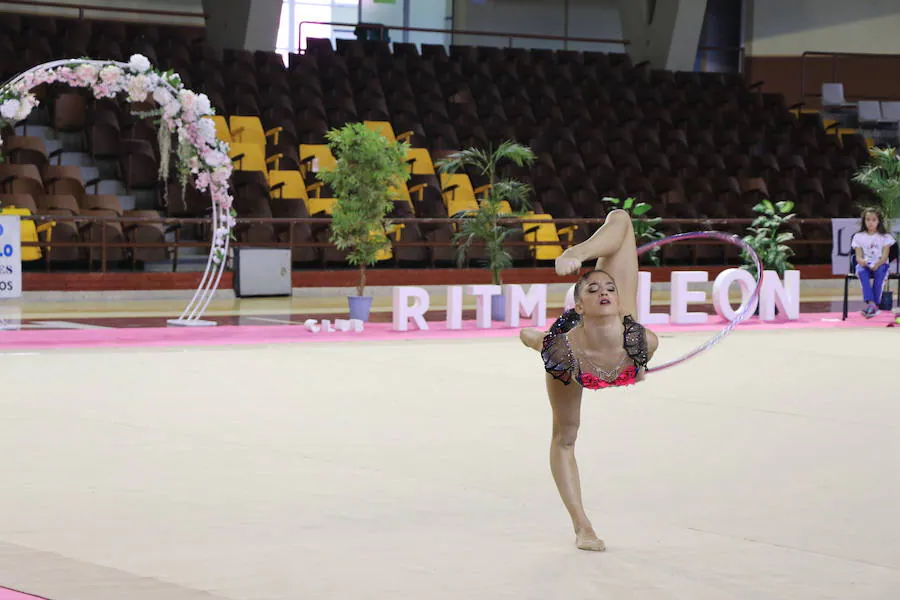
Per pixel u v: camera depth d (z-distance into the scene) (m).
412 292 15.55
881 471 7.56
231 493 6.76
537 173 25.94
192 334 14.78
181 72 25.17
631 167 27.41
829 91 32.12
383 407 9.80
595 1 33.19
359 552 5.58
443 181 24.91
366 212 15.92
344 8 33.94
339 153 16.05
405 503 6.57
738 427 9.07
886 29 33.75
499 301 16.81
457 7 32.09
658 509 6.49
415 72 28.59
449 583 5.10
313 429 8.77
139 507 6.41
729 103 30.69
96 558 5.44
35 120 23.50
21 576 5.15
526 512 6.39
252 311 18.41
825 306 20.94
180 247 22.19
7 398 9.91
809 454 8.08
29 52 24.06
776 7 33.72
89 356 12.66
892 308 18.89
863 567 5.41
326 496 6.71
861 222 18.22
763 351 14.05
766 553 5.63
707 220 22.88
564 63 31.12
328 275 21.94
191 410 9.49
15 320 16.33
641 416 9.51
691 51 30.94
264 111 25.73
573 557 5.52
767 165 28.50
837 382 11.55
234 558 5.46
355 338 14.70
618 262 5.34
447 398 10.33
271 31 27.52
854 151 30.25
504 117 27.88
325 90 27.19
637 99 29.83
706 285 25.28
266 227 22.19
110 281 20.11
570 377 5.24
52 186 21.09
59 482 6.98
